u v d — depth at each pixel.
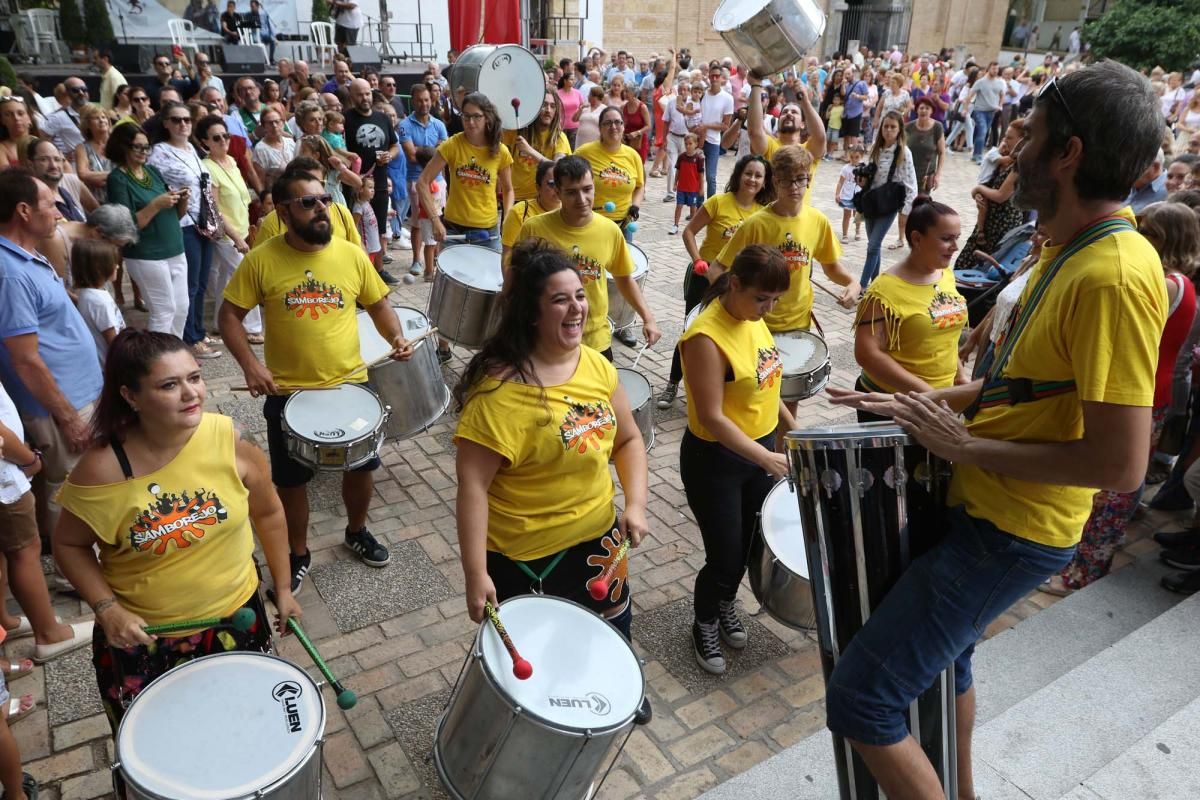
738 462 3.26
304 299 3.76
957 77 18.91
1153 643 3.42
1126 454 1.53
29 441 3.80
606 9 21.78
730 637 3.66
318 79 11.90
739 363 3.19
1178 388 4.40
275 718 2.20
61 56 15.22
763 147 6.06
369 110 8.38
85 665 3.48
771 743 3.20
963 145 18.53
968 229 11.19
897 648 1.84
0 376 3.70
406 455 5.27
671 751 3.14
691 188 10.66
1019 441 1.71
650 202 12.49
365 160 8.31
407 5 16.97
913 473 1.90
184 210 6.04
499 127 6.85
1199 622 3.55
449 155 6.89
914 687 1.86
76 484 2.28
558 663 2.31
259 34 15.48
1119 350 1.51
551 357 2.58
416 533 4.47
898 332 3.70
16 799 2.74
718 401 3.15
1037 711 3.06
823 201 12.78
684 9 22.41
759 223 4.84
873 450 1.86
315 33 15.79
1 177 3.51
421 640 3.69
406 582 4.07
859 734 1.88
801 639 3.77
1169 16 21.70
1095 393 1.52
